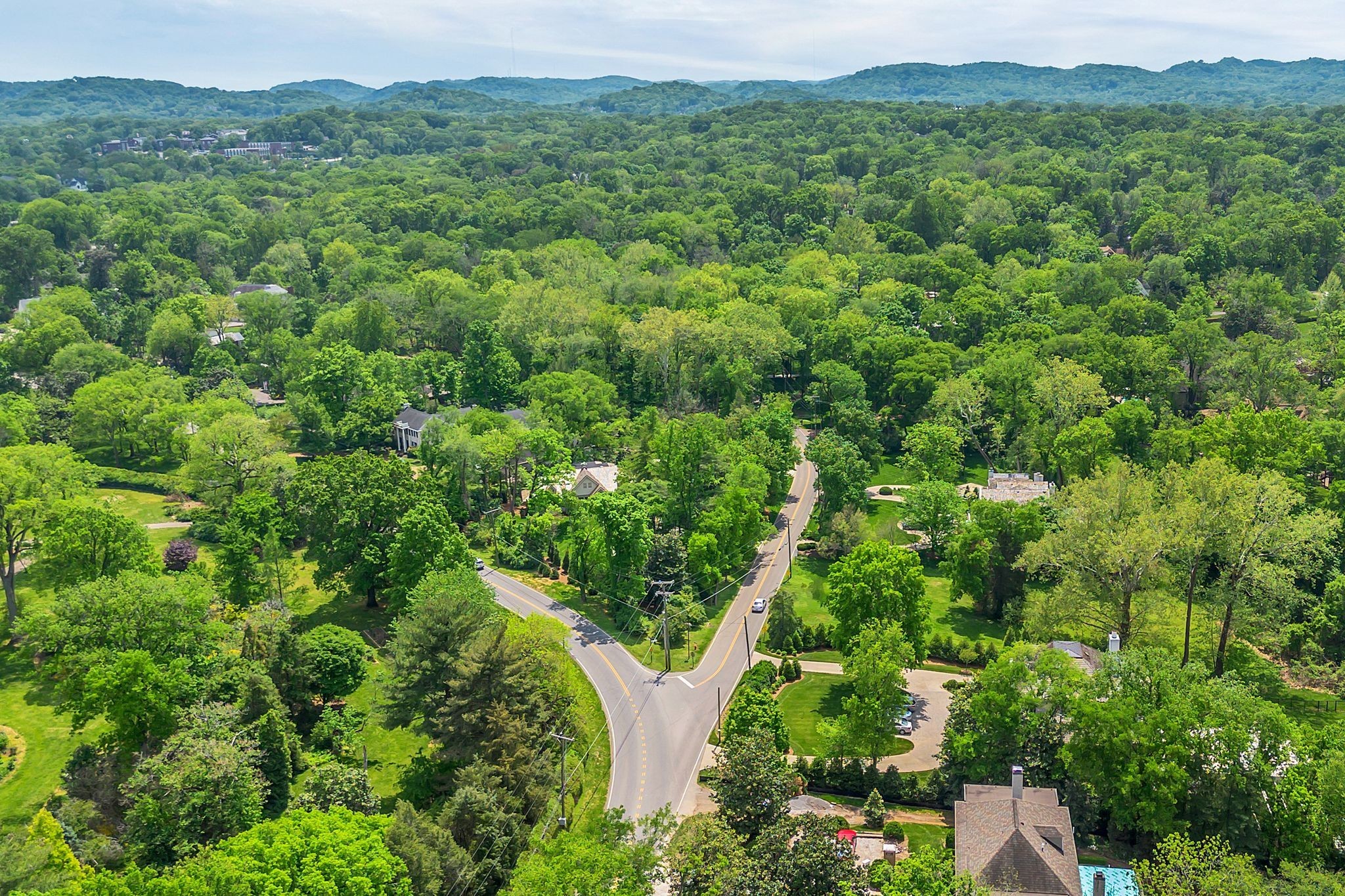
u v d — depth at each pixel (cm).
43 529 12556
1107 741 8362
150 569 12306
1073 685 8931
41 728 10681
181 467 17625
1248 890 6881
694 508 15350
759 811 8425
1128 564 11031
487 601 11862
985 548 13275
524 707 9650
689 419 18538
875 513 16825
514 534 15262
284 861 6906
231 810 8344
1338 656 12238
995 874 7256
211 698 9769
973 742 9050
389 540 13275
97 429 18838
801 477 18612
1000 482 16225
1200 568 11962
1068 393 17362
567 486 16550
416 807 9688
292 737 9919
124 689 9419
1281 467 14600
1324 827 7831
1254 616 11675
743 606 13925
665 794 9819
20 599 13250
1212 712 8412
